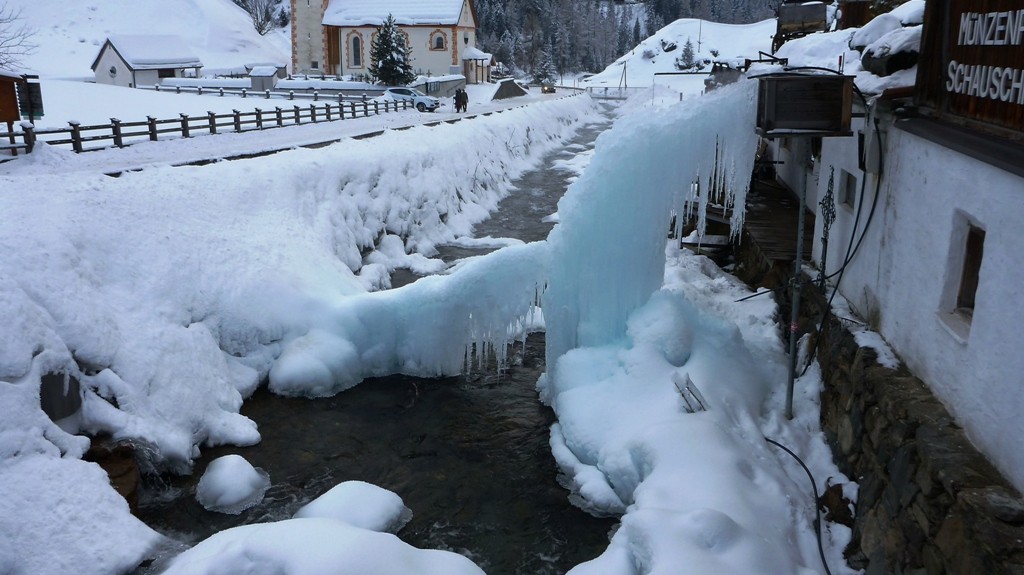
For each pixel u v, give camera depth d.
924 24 7.45
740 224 10.62
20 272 10.07
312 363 12.48
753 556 6.58
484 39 103.75
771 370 10.59
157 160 19.11
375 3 64.62
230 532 7.23
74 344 9.99
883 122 8.40
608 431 9.73
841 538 7.54
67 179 13.28
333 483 9.95
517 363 13.73
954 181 6.52
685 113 10.29
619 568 7.00
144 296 11.79
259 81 49.88
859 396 7.95
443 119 36.44
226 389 11.80
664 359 10.28
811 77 8.62
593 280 11.09
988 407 5.73
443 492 9.73
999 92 5.86
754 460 8.35
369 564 6.47
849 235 9.95
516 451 10.71
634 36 128.88
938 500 5.69
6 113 17.83
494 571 8.23
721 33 91.44
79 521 8.05
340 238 17.77
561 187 31.09
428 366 13.03
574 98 60.84
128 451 9.54
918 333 7.34
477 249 21.94
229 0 106.12
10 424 8.44
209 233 13.91
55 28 81.94
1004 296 5.52
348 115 37.03
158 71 58.62
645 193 10.60
